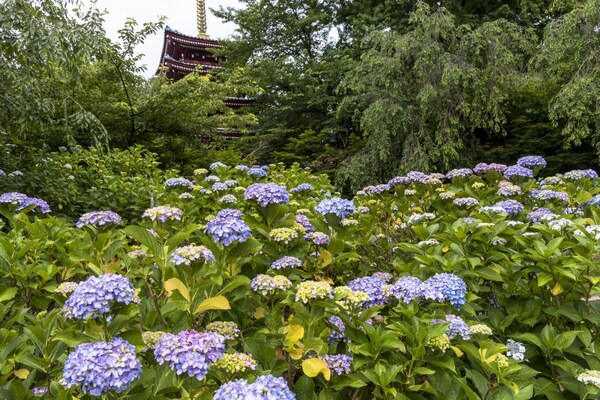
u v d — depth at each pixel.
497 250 2.24
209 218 2.84
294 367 1.60
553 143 10.98
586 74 8.02
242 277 1.75
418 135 9.71
